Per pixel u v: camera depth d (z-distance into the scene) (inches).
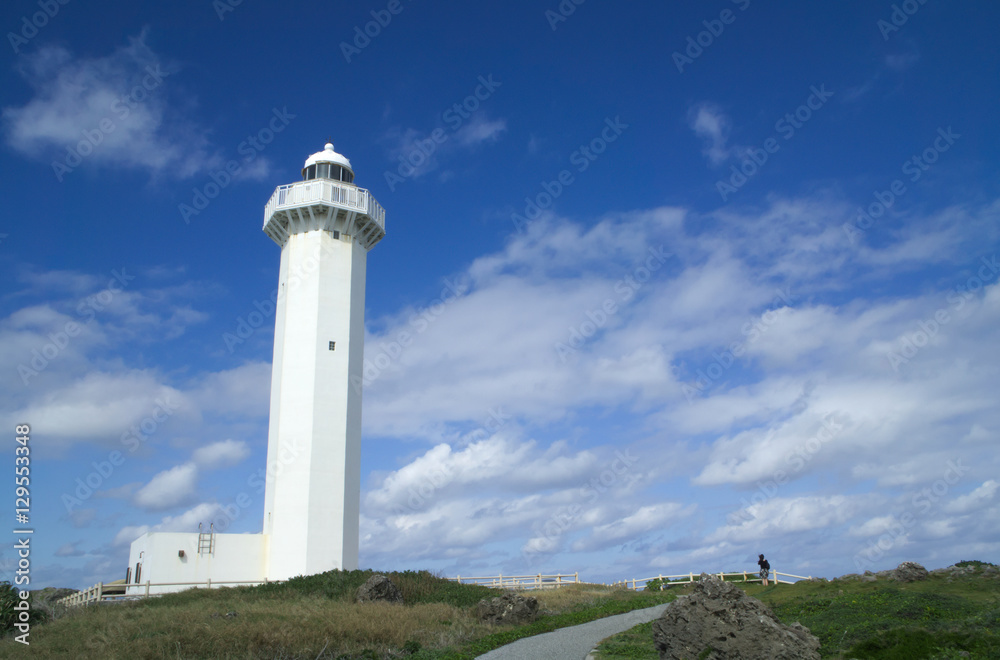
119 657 933.8
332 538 1891.0
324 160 2246.6
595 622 1275.8
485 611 1317.7
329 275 2100.1
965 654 684.1
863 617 967.6
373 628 1128.2
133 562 1993.1
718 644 737.0
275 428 1995.6
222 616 1207.6
